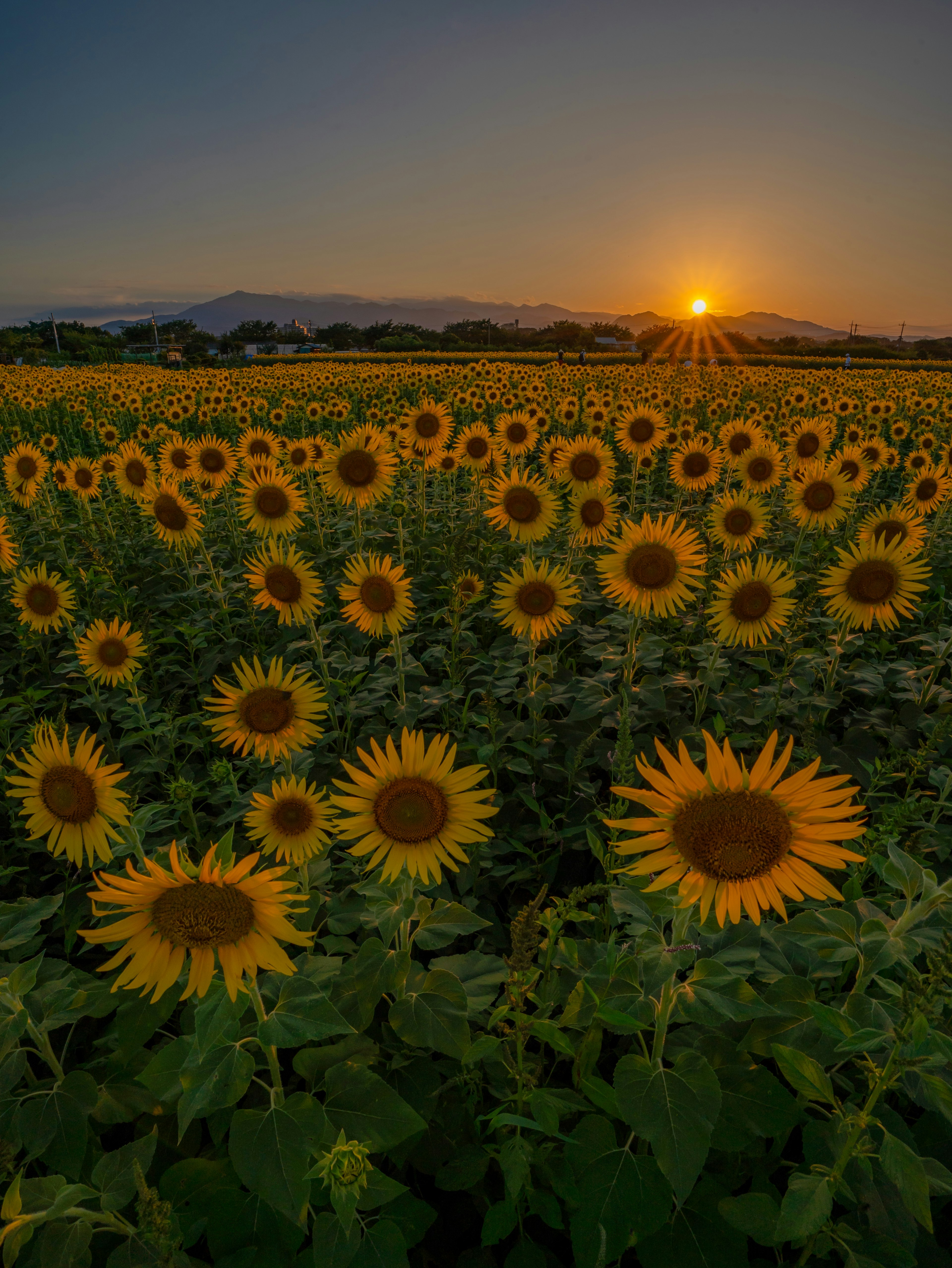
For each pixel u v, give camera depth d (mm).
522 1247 2551
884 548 5652
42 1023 2850
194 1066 2416
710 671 5684
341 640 7234
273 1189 2252
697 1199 2523
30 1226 2094
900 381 38938
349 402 25484
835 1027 2314
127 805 3410
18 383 32719
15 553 8812
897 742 5457
